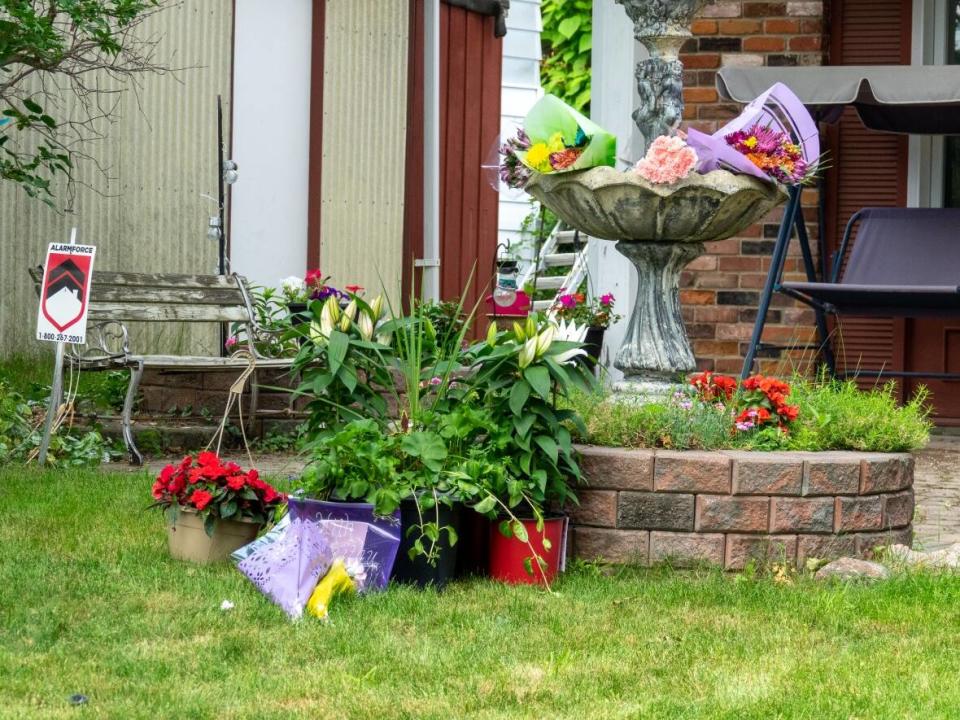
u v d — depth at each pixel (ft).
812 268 36.04
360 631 16.46
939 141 39.40
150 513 22.27
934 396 39.40
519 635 16.58
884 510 20.80
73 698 13.71
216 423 32.01
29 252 37.04
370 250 42.47
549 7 63.87
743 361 38.83
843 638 16.80
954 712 13.84
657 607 18.07
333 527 18.10
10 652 15.06
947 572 19.72
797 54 38.65
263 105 40.47
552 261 50.55
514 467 19.53
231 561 19.51
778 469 20.03
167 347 37.76
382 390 24.56
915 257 36.52
